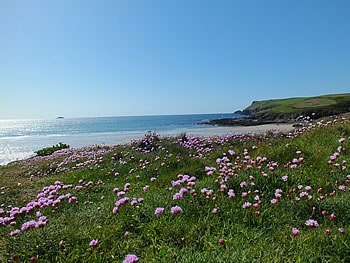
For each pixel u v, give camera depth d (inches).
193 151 472.1
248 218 159.8
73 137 2326.5
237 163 274.7
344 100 3880.4
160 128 2871.6
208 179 233.6
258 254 121.7
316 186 201.5
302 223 154.9
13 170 612.4
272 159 278.1
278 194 174.4
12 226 188.9
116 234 157.6
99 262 132.8
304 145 309.6
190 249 127.0
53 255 144.3
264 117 3538.4
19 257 143.1
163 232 148.3
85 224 178.2
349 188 183.8
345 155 256.1
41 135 2834.6
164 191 231.9
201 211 168.4
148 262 124.7
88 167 436.8
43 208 229.1
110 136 2149.4
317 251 121.3
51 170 519.8
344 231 128.4
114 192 262.4
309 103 4023.1
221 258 115.4
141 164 394.6
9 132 3678.6
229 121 3245.6
